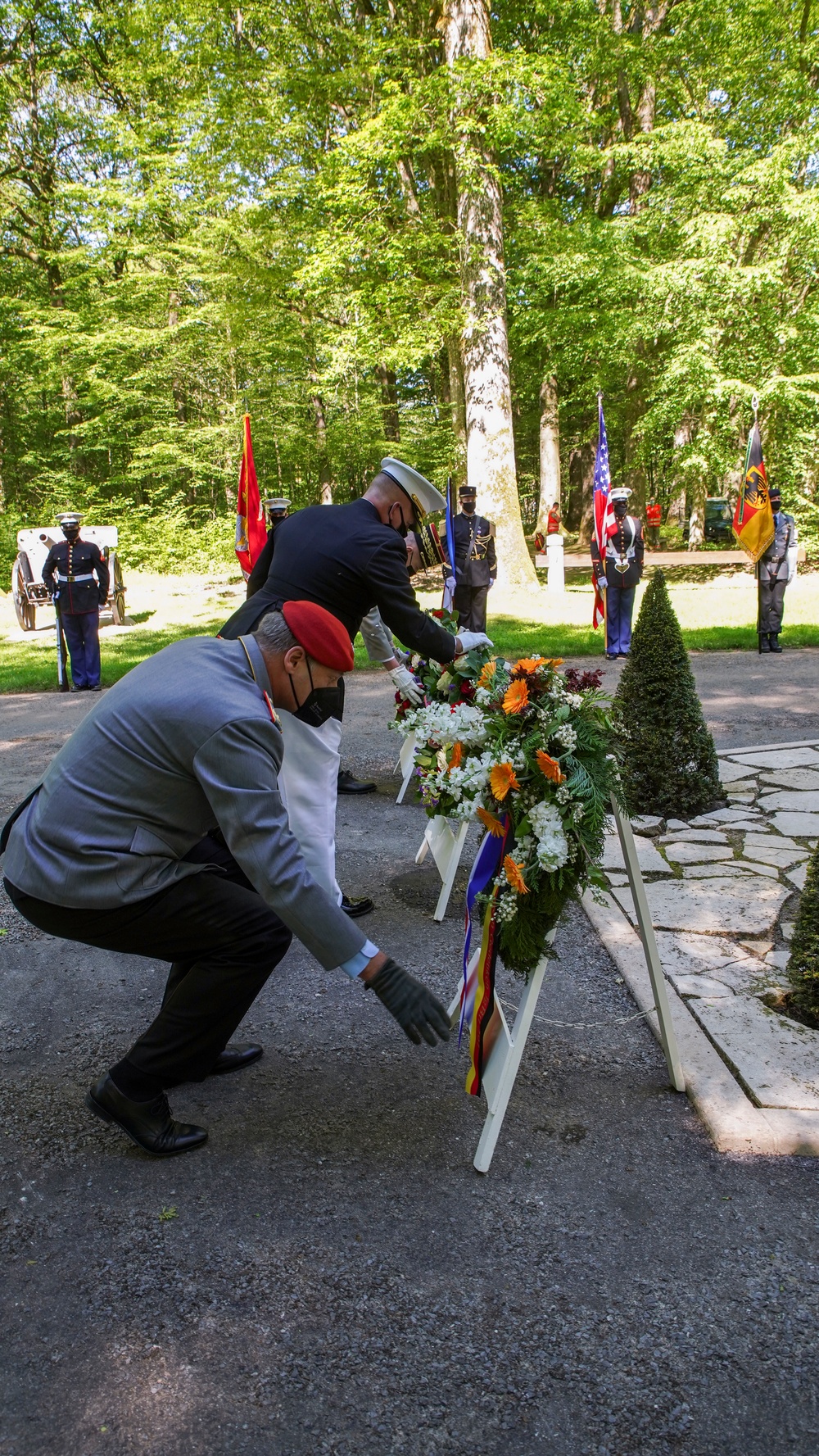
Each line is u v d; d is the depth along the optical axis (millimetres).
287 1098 2822
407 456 25734
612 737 2553
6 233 27000
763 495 10219
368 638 4508
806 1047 2941
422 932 3924
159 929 2373
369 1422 1763
